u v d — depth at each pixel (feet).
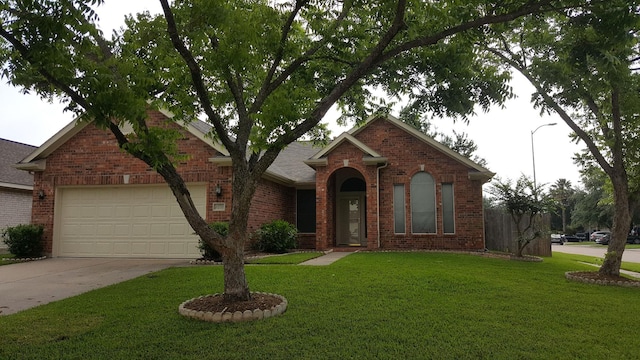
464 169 54.08
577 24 22.58
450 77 28.32
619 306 22.58
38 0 17.65
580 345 16.06
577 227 195.83
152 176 45.11
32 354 15.31
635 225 145.18
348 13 27.14
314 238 59.36
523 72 35.37
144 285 27.81
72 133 46.93
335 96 23.34
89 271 35.68
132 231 45.80
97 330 18.06
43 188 47.34
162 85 23.27
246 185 21.66
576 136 37.42
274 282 27.84
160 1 18.31
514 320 19.30
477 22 22.38
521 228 59.36
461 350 15.38
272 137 21.79
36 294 26.35
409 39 25.44
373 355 14.96
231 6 21.07
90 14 18.24
